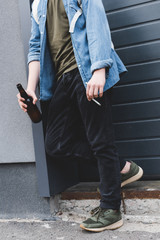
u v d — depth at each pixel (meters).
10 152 2.30
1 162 2.34
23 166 2.29
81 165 2.58
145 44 2.32
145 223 2.00
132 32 2.34
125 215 2.08
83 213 2.20
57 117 1.97
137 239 1.74
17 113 2.27
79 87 1.76
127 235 1.80
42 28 1.87
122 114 2.42
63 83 1.84
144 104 2.35
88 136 1.80
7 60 2.28
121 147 2.44
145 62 2.33
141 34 2.32
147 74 2.33
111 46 1.80
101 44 1.62
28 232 2.01
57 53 1.85
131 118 2.40
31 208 2.28
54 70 2.00
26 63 2.19
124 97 2.41
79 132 2.05
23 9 2.18
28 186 2.28
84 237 1.83
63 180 2.34
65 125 1.96
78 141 2.01
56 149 1.99
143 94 2.35
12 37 2.25
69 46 1.82
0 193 2.38
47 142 2.01
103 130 1.76
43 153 2.15
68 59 1.83
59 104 1.93
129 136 2.41
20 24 2.22
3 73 2.30
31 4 2.20
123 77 2.40
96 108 1.74
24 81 2.24
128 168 2.03
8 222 2.26
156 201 2.03
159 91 2.30
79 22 1.74
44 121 2.18
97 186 2.34
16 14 2.22
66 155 2.01
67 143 1.98
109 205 1.85
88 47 1.73
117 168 1.82
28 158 2.24
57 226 2.07
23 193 2.30
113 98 2.44
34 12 1.97
